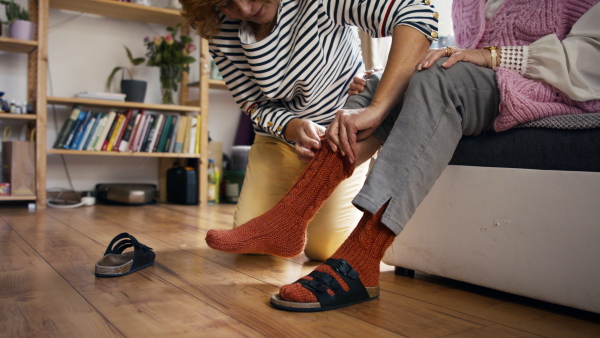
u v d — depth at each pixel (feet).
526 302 3.71
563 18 3.77
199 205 10.84
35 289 3.75
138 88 10.65
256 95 4.88
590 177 3.16
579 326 3.16
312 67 4.40
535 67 3.60
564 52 3.53
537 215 3.43
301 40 4.29
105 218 8.27
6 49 9.87
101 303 3.41
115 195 10.44
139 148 10.50
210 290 3.81
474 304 3.63
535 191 3.44
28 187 9.46
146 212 9.32
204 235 6.61
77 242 5.85
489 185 3.71
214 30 4.41
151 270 4.45
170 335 2.81
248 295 3.69
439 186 4.07
